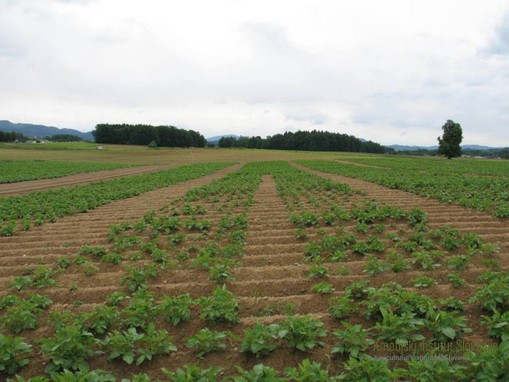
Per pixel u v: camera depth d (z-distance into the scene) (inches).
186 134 5890.8
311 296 301.0
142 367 223.1
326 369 214.7
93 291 329.4
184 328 260.8
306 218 535.8
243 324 263.3
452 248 407.8
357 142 6318.9
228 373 217.6
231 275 342.3
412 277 333.1
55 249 453.4
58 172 1790.1
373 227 498.3
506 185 908.6
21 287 337.4
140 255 414.3
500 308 261.4
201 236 488.4
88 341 227.3
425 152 5570.9
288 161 3014.3
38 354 234.8
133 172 1934.1
